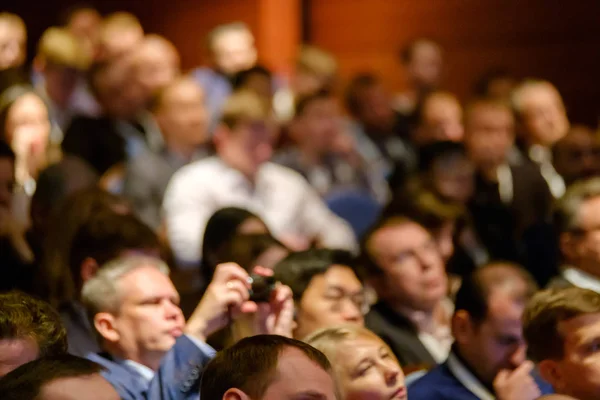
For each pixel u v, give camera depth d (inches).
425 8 590.2
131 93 413.1
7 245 246.4
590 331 187.2
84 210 225.9
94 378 133.6
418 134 438.9
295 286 212.7
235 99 361.7
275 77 544.1
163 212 353.4
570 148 370.3
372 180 436.5
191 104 378.3
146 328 186.2
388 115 465.4
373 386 176.7
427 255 247.0
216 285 185.2
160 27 642.2
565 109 538.9
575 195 274.1
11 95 324.2
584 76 535.2
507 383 204.4
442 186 341.7
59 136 405.1
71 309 218.7
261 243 232.7
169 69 453.1
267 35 623.8
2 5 606.2
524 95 422.9
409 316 248.8
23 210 296.2
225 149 358.6
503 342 212.5
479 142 371.2
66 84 407.2
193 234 342.0
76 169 284.0
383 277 247.1
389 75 607.8
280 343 143.5
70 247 220.7
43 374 132.6
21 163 317.7
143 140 414.9
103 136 394.3
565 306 189.3
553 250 349.4
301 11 634.2
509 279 215.0
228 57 500.4
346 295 212.7
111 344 189.0
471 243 333.7
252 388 139.2
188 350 176.2
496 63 564.1
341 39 625.3
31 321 159.9
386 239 247.3
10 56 451.5
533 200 370.9
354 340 179.8
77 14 531.2
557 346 189.2
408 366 232.2
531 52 552.1
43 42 409.4
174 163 375.9
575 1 536.1
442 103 435.8
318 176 419.5
